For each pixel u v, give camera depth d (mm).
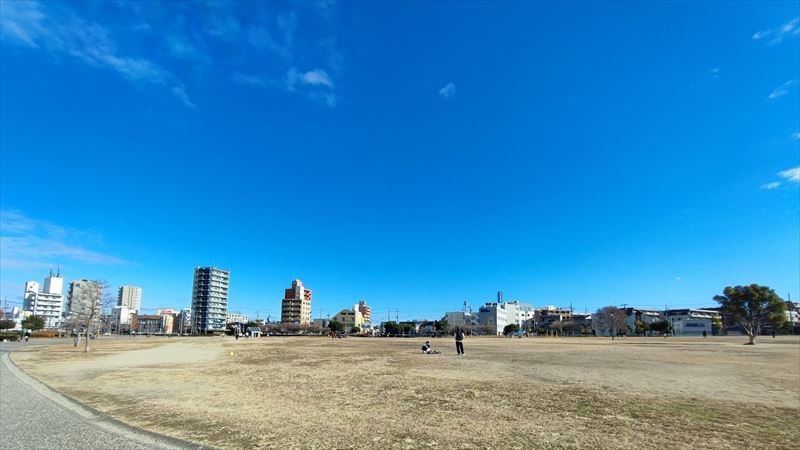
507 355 34312
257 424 10047
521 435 9016
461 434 9109
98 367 24703
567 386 16078
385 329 156750
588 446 8234
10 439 8891
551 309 198500
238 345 54969
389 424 10016
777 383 17203
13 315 146625
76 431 9492
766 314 65125
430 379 18266
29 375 20750
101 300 47938
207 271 168500
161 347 49844
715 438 8789
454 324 171500
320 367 23984
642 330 151250
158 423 10195
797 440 8672
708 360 29438
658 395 14039
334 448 8172
